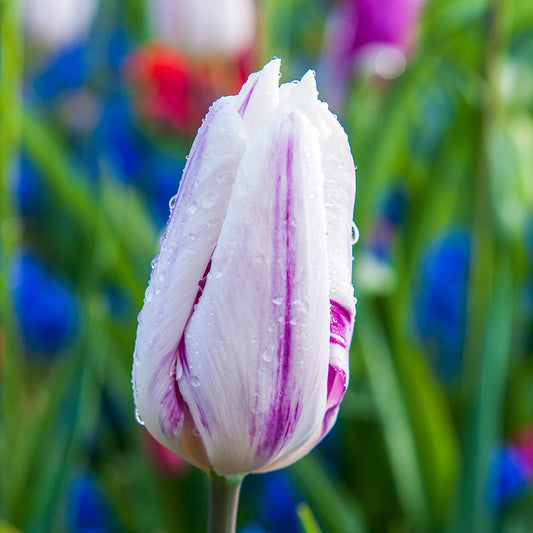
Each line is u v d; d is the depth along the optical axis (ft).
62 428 2.03
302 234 1.26
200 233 1.27
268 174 1.25
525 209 2.63
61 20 3.70
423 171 2.73
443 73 2.63
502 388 2.55
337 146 1.29
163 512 2.30
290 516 2.42
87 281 2.13
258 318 1.26
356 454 2.44
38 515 1.99
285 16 2.94
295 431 1.30
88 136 3.52
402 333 2.30
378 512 2.41
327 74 2.85
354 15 2.70
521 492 2.36
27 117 2.48
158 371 1.29
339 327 1.31
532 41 2.93
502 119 2.33
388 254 2.98
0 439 1.99
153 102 3.03
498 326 2.12
